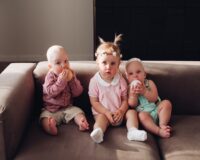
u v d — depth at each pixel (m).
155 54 3.29
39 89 1.95
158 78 1.93
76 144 1.58
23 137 1.68
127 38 3.23
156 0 3.11
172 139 1.66
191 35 3.22
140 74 1.88
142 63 1.99
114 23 3.19
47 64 2.00
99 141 1.59
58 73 1.83
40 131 1.72
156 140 1.72
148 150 1.56
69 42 3.65
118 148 1.56
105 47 1.86
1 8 3.51
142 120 1.77
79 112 1.82
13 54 3.67
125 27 3.20
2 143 1.47
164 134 1.69
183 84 1.93
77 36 3.63
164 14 3.16
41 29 3.59
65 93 1.86
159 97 1.94
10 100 1.55
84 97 1.94
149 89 1.89
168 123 1.82
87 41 3.65
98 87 1.85
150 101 1.88
